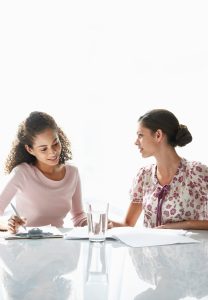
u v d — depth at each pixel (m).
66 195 2.15
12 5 2.98
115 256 1.26
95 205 1.48
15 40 3.00
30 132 2.02
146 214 2.02
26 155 2.15
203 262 1.19
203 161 3.19
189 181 1.98
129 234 1.56
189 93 3.19
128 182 3.17
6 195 2.05
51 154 2.02
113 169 3.17
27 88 3.03
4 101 3.00
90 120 3.13
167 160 2.00
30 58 3.03
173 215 1.96
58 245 1.42
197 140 3.20
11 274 1.05
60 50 3.06
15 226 1.62
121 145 3.16
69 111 3.09
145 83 3.17
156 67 3.16
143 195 2.07
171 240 1.48
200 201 1.99
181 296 0.89
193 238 1.56
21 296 0.88
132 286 0.96
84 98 3.11
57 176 2.16
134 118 3.16
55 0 3.02
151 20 3.13
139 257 1.25
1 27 2.98
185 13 3.13
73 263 1.17
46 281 0.99
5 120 2.99
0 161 2.88
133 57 3.14
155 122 1.98
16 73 3.01
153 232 1.62
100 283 0.98
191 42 3.16
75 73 3.08
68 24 3.05
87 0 3.05
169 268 1.12
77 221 2.18
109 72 3.13
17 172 2.08
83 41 3.08
